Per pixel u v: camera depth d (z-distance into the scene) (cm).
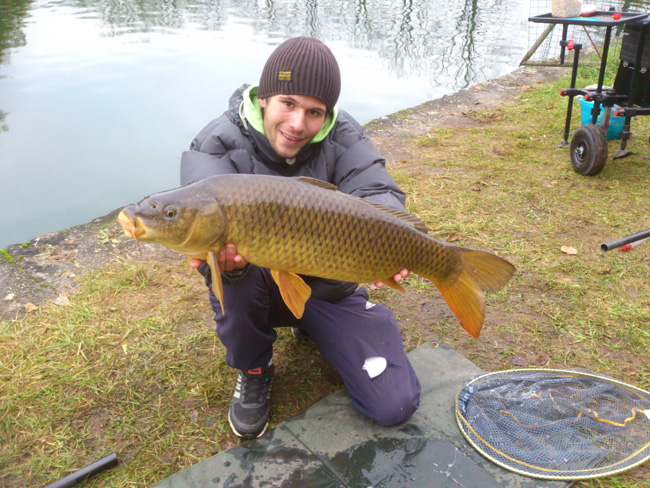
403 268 210
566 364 289
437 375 277
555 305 333
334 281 244
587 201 455
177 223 175
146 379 276
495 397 255
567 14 518
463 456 230
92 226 415
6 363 279
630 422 241
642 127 619
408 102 777
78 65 911
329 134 263
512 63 960
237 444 243
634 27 502
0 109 710
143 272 355
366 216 197
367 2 1595
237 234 183
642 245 393
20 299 328
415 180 495
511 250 388
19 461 232
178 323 316
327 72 224
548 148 568
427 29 1247
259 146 249
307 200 188
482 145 577
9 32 1145
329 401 261
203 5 1525
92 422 251
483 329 316
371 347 242
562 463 225
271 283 241
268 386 257
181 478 221
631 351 296
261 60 936
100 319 315
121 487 221
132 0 1573
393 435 240
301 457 230
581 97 564
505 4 1520
